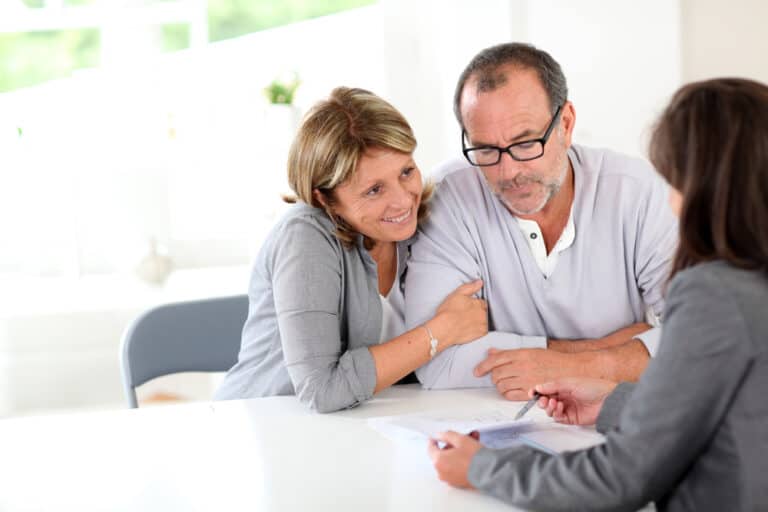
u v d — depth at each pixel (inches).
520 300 70.3
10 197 138.8
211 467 50.8
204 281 137.2
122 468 51.3
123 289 134.9
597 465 38.0
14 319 126.0
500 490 41.7
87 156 138.9
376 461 50.4
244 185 145.9
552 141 63.0
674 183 38.1
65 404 129.2
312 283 63.1
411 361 63.6
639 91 130.0
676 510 37.9
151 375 78.4
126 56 143.2
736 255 36.1
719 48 134.6
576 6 127.7
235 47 145.2
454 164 74.2
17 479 50.1
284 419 59.9
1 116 139.3
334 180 62.4
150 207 140.9
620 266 68.7
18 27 142.4
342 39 142.8
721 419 35.8
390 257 72.6
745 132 35.7
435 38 133.9
